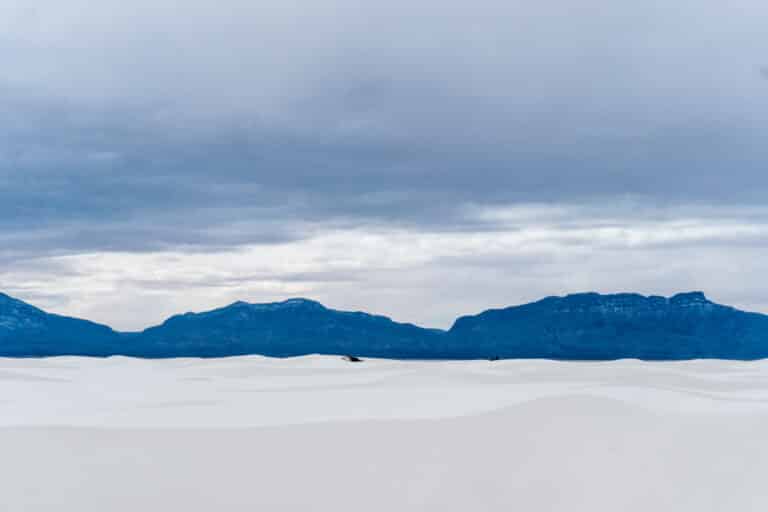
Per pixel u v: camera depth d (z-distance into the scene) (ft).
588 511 41.14
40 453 51.98
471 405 72.38
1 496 43.24
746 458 49.19
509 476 46.52
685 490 43.78
